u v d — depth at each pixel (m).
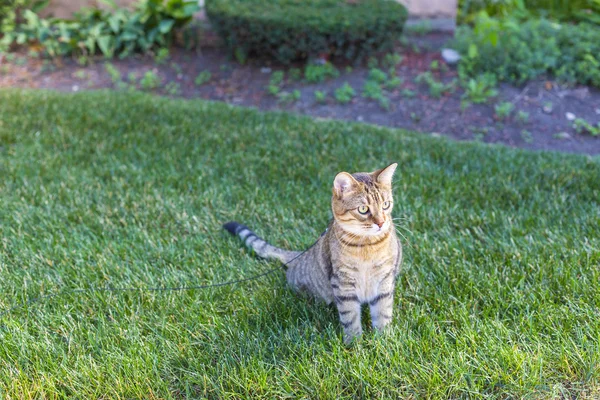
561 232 4.06
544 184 4.80
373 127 6.07
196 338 3.26
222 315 3.48
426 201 4.63
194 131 5.89
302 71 7.53
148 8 8.00
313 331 3.24
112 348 3.16
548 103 6.76
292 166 5.22
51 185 4.89
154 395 2.87
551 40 7.36
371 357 3.03
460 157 5.34
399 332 3.16
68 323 3.35
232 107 6.59
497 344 3.05
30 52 8.33
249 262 3.90
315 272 3.38
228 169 5.20
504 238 4.05
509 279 3.59
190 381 2.96
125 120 6.13
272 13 7.17
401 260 3.55
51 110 6.34
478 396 2.79
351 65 7.60
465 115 6.66
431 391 2.80
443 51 7.73
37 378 2.98
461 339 3.08
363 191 2.92
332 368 2.93
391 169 3.01
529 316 3.22
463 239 4.07
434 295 3.52
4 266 3.87
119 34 8.23
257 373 2.93
